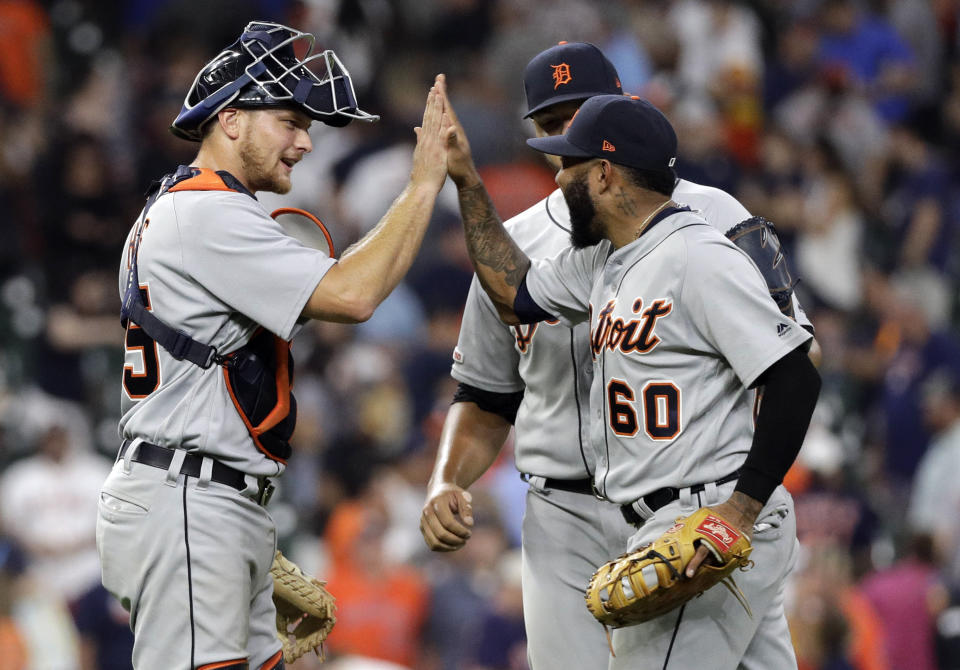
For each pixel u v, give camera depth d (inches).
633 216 565.3
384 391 1465.3
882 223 1872.5
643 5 2117.4
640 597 530.9
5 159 1603.1
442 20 2031.3
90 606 1194.6
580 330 626.2
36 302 1446.9
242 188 554.6
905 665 1218.6
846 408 1604.3
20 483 1270.9
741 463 554.9
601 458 579.8
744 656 604.4
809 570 1139.9
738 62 2078.0
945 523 1424.7
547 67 636.7
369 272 543.2
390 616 1209.4
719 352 547.5
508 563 1226.6
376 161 1755.7
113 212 1542.8
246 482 550.0
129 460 541.6
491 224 613.3
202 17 1766.7
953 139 2111.2
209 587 537.0
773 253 609.3
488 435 683.4
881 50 2225.6
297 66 561.3
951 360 1562.5
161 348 541.0
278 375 558.3
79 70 1835.6
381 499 1251.2
